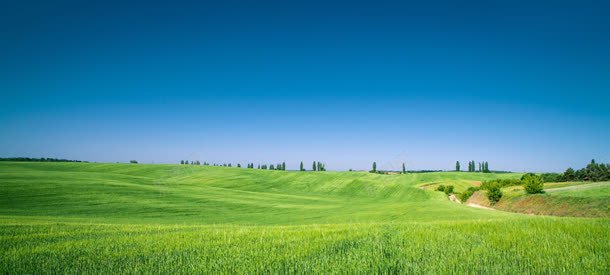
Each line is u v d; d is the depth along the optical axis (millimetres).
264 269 7176
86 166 148875
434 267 6863
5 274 7141
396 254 8281
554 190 68188
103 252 9352
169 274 6910
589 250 8477
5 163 140750
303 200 86688
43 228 16953
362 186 122812
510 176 164625
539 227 12586
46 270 7414
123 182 89750
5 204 53375
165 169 151750
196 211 57375
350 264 7160
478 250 8438
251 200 77062
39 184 70938
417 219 38062
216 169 154250
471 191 96312
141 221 41156
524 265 7102
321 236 12078
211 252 9133
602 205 46406
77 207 54594
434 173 169375
